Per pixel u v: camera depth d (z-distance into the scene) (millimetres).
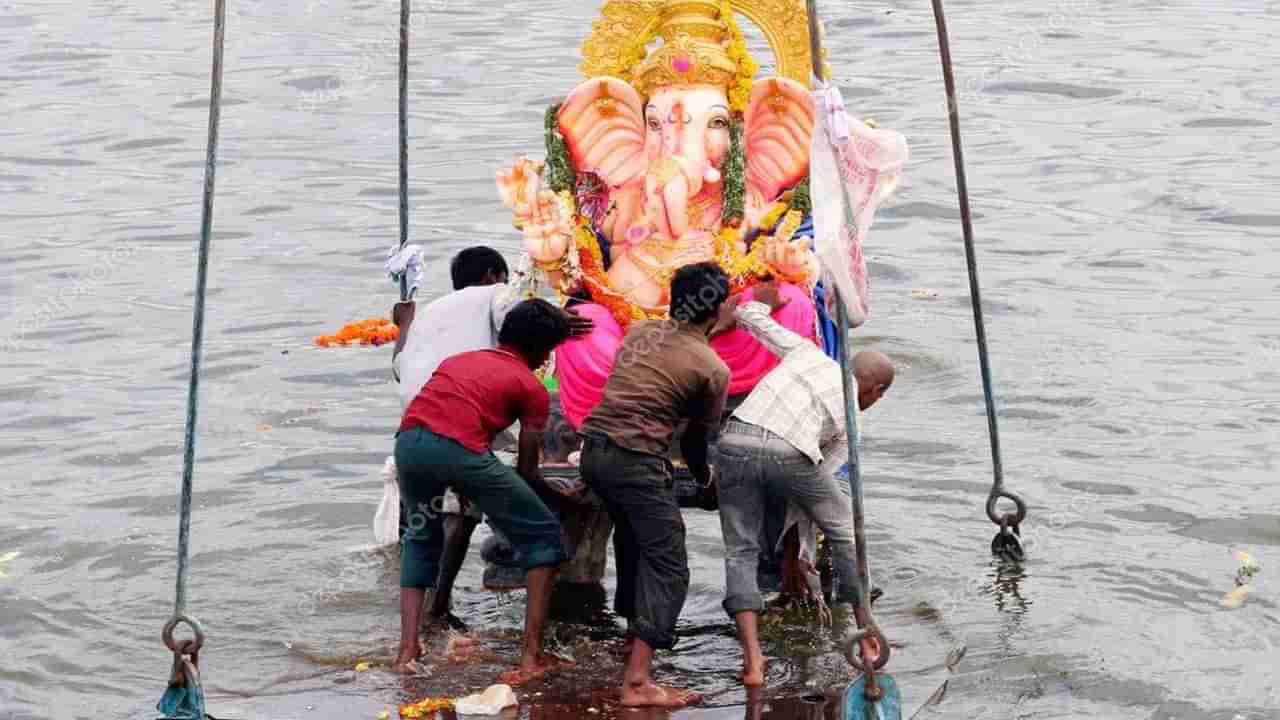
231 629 9617
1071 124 21828
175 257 17453
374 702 8648
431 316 9961
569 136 10289
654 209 10156
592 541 10289
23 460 12297
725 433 9094
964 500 11266
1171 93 23141
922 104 22969
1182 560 10219
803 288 10211
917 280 16156
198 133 22469
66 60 26922
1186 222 17750
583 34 28078
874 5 29766
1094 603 9680
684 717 8445
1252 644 9109
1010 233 17578
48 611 9805
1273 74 24047
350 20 29625
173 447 12523
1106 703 8523
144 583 10250
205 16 30156
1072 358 13914
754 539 9055
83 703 8703
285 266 17062
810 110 10172
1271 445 11977
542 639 9508
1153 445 12047
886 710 8156
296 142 21906
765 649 9305
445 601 9828
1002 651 9109
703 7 10398
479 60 26328
